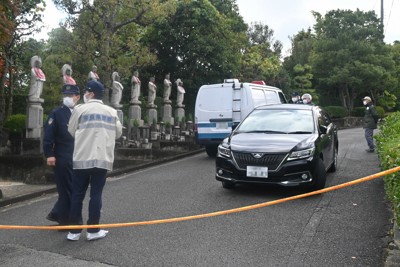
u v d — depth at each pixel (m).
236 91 12.56
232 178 7.18
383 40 30.64
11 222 6.10
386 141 7.19
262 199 7.01
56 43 16.81
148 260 4.45
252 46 33.47
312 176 6.98
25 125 11.02
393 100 32.72
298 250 4.67
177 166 11.59
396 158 4.86
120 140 13.04
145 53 16.72
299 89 30.88
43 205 7.25
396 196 4.56
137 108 15.93
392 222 5.60
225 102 12.64
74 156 5.08
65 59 15.54
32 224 5.96
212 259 4.45
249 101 12.42
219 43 22.58
